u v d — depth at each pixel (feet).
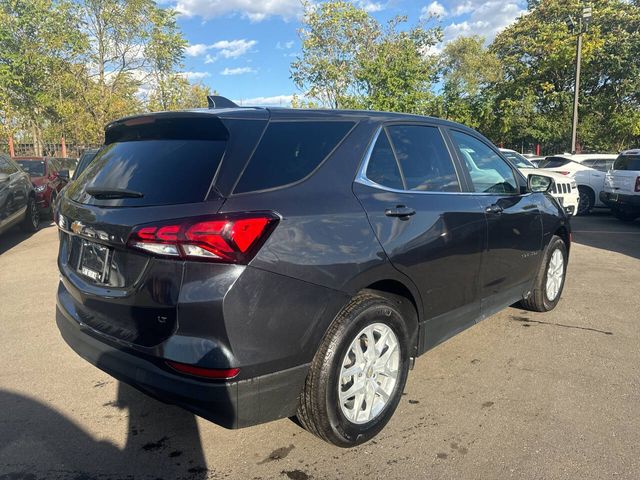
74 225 9.23
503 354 13.42
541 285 15.76
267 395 7.84
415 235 9.86
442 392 11.37
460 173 12.05
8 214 28.89
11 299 18.69
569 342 14.23
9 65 69.51
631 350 13.64
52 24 72.79
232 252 7.33
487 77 140.87
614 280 20.97
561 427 9.91
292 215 8.04
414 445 9.38
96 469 8.79
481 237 11.85
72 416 10.52
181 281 7.40
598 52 76.54
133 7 80.28
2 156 30.83
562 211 16.58
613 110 80.07
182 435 9.84
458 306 11.48
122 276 8.29
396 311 9.61
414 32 74.33
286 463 8.93
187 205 7.67
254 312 7.50
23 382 12.03
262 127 8.65
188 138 8.84
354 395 9.09
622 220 41.11
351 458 9.03
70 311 9.75
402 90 58.59
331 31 73.36
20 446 9.43
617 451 9.11
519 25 92.22
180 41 86.17
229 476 8.60
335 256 8.37
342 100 67.15
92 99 79.36
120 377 8.39
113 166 9.52
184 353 7.39
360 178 9.48
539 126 83.35
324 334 8.39
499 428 9.90
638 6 86.74
